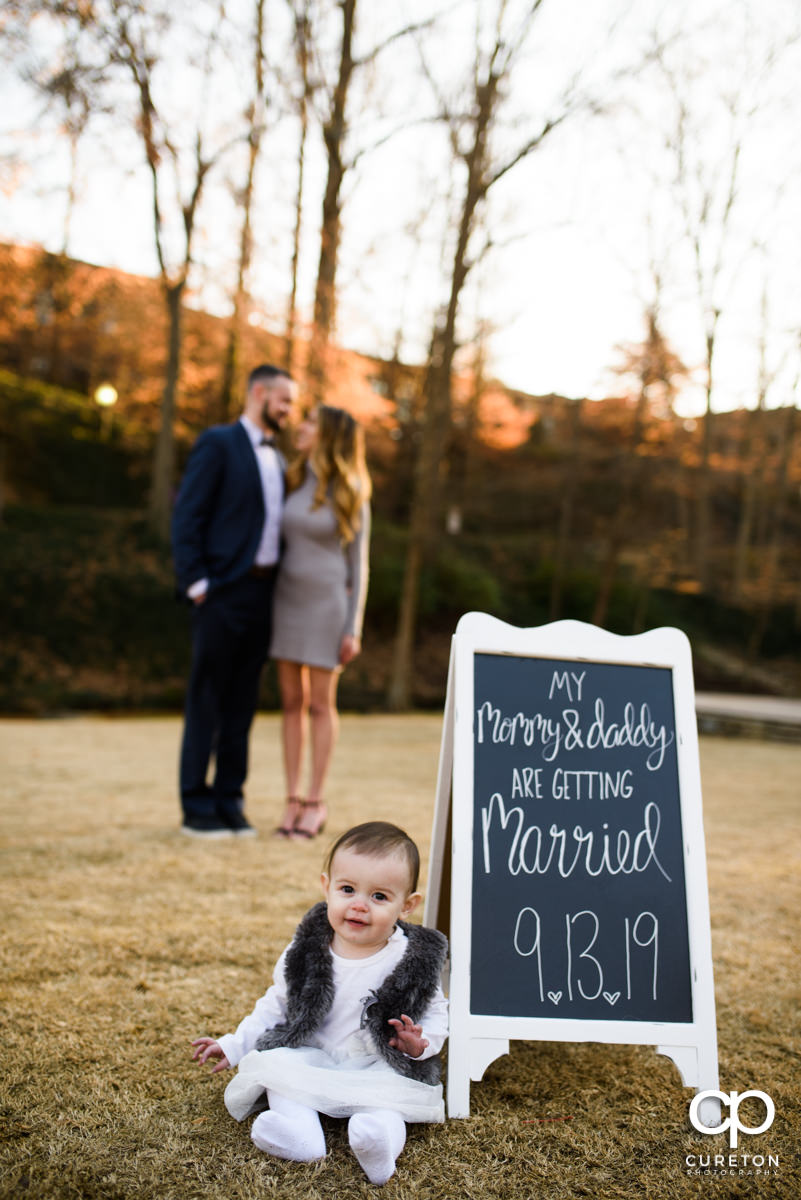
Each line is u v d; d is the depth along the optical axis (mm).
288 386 4441
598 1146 1810
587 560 28812
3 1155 1673
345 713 16469
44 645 17391
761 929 3260
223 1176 1637
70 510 21094
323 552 4395
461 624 2363
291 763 4469
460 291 17062
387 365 27547
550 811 2215
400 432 30047
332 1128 1837
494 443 32688
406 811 5176
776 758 10445
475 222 16453
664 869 2207
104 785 5766
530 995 2029
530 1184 1660
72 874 3512
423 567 23250
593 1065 2230
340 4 14164
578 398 26047
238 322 18828
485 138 15359
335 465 4406
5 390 26297
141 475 25672
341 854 1924
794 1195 1662
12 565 18594
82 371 30750
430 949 1967
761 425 27766
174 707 16734
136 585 19125
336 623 4414
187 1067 2059
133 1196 1561
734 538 34344
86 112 14547
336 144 14633
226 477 4305
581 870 2172
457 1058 1952
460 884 2096
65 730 9797
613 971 2084
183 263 18375
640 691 2389
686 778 2299
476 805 2182
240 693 4512
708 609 28562
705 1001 2072
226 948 2779
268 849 4059
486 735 2260
